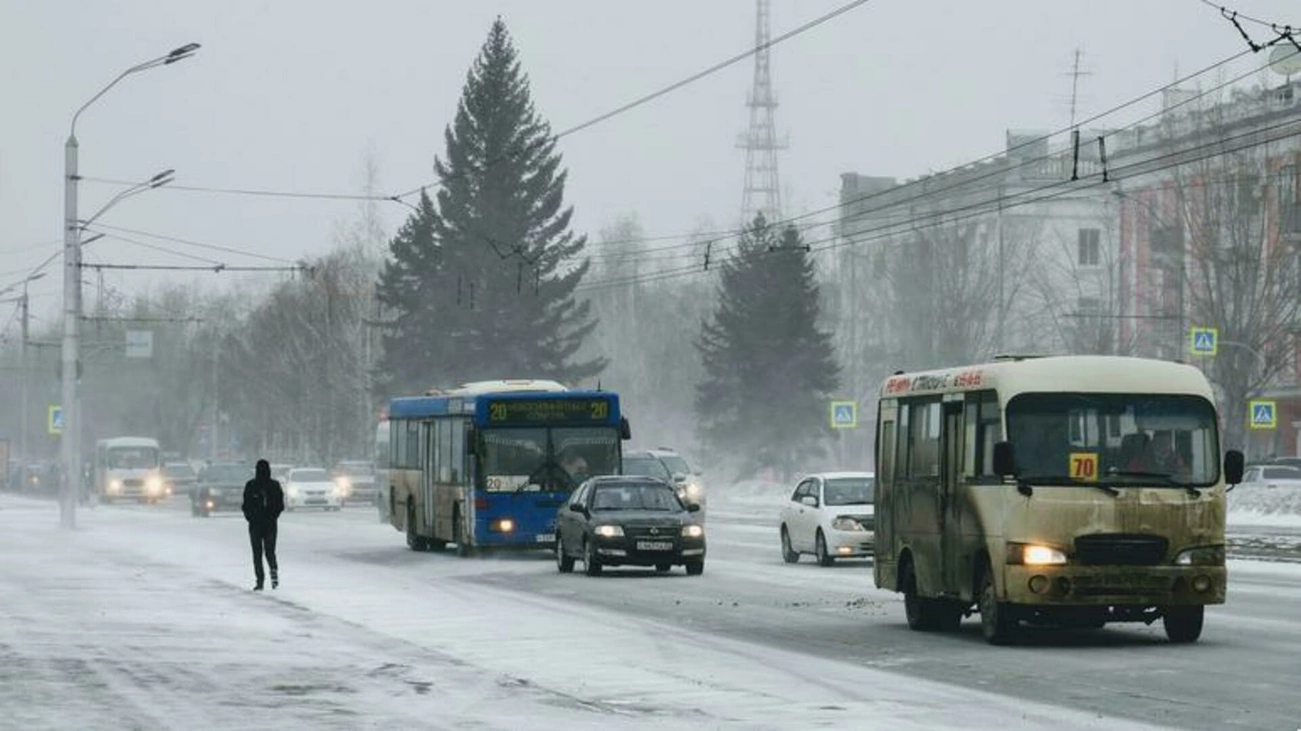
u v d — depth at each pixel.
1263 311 145.25
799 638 45.88
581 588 65.06
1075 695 33.78
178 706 31.70
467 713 30.89
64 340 114.44
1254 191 152.12
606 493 73.56
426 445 92.25
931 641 45.06
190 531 116.88
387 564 81.31
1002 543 43.16
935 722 29.78
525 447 82.88
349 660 40.00
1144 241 188.12
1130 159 190.12
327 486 167.12
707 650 42.72
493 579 70.69
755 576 71.44
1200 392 43.91
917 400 49.12
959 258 193.88
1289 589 61.38
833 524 76.88
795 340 193.00
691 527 71.81
